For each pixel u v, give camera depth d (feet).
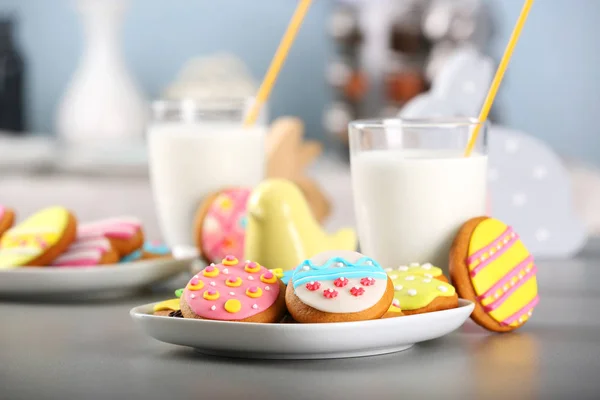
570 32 9.21
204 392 2.68
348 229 3.56
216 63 8.79
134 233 3.78
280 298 2.96
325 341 2.85
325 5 9.43
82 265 3.65
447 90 3.95
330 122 8.51
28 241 3.65
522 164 4.18
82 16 9.66
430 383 2.74
